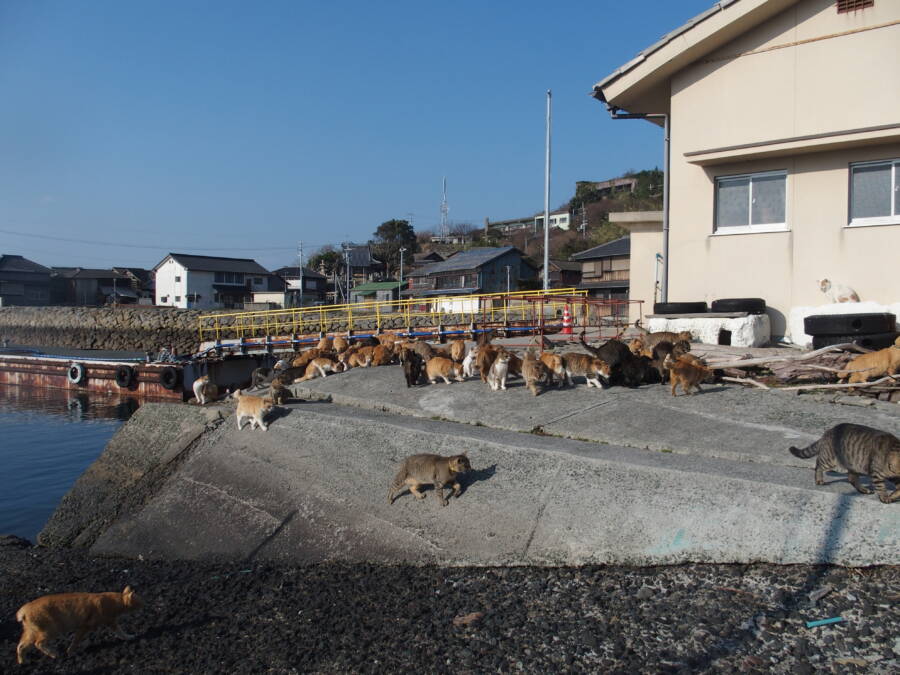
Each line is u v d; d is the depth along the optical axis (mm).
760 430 6355
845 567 4250
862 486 4758
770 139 10812
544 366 8359
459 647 4156
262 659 4402
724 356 8969
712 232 11758
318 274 67188
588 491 5586
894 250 10086
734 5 10641
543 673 3762
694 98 11703
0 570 7148
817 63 10398
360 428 7719
